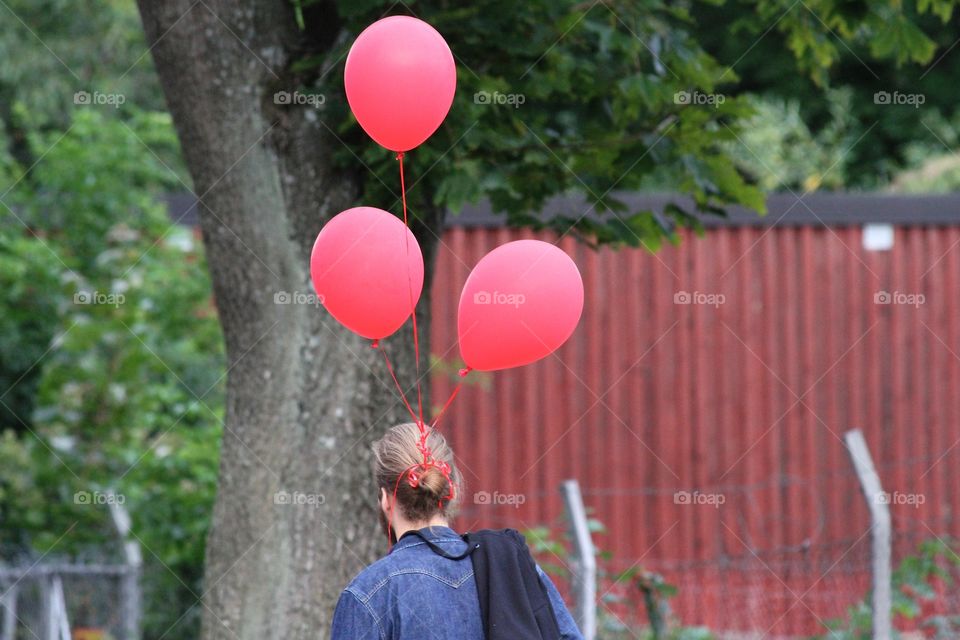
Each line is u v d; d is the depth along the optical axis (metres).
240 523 14.65
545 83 16.56
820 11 18.61
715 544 29.31
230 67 14.66
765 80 51.84
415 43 11.14
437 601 8.80
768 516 29.41
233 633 14.45
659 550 29.28
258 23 14.81
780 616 26.14
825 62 19.75
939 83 51.12
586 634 16.73
